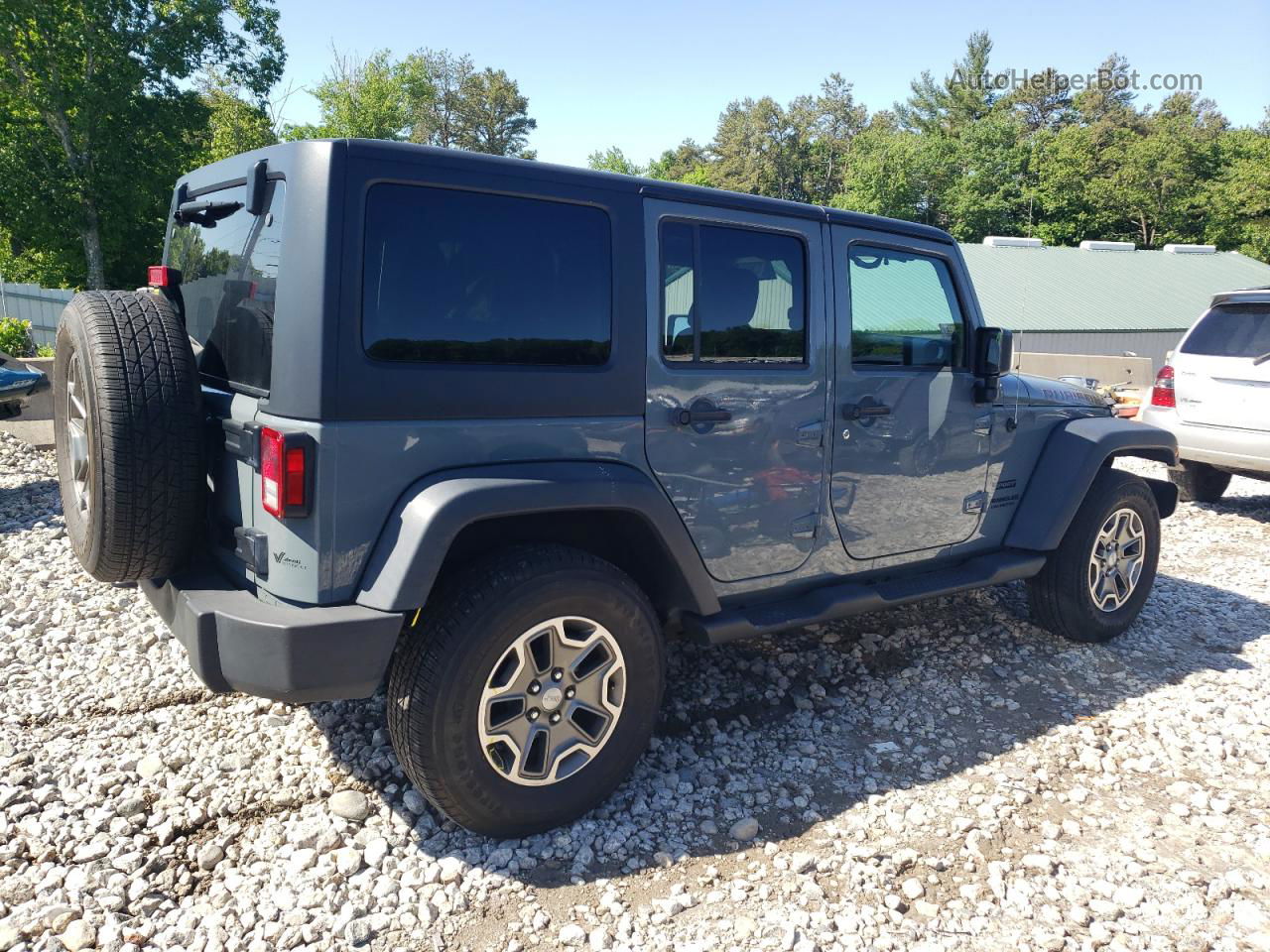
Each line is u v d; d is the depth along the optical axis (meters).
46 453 8.33
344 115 48.59
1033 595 4.77
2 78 25.67
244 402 2.84
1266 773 3.56
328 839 2.91
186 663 4.09
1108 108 86.12
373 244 2.61
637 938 2.56
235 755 3.36
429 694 2.68
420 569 2.60
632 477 3.05
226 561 3.00
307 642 2.53
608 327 3.06
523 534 3.12
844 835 3.08
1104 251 39.66
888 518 3.96
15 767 3.23
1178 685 4.36
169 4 27.45
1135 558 4.88
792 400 3.53
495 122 89.38
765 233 3.48
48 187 25.75
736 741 3.71
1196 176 64.94
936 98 97.75
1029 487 4.57
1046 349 31.50
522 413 2.88
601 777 3.04
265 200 2.80
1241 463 7.38
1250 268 39.22
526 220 2.90
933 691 4.22
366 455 2.62
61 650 4.20
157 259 29.41
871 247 3.84
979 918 2.69
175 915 2.57
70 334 2.97
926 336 4.05
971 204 69.38
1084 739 3.78
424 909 2.63
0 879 2.67
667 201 3.21
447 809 2.80
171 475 2.80
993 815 3.21
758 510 3.49
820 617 3.63
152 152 27.38
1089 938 2.62
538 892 2.74
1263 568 6.40
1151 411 8.02
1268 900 2.80
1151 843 3.09
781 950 2.53
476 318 2.79
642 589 3.46
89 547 2.88
